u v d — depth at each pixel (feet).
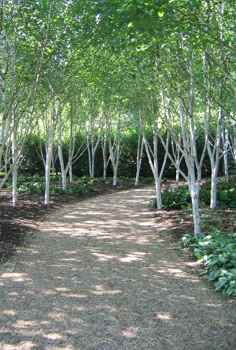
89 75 36.58
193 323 15.31
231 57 25.38
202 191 44.16
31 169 80.64
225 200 41.45
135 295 18.20
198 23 15.25
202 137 81.35
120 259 24.07
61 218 37.81
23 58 24.63
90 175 76.95
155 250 26.12
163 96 29.96
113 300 17.58
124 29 17.26
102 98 56.24
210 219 33.71
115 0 14.87
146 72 29.17
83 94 55.21
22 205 42.75
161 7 14.05
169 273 21.31
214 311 16.38
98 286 19.35
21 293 18.30
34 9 23.26
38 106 35.50
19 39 23.43
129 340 13.98
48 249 26.37
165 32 16.62
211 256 21.24
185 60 27.73
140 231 32.07
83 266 22.65
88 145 73.97
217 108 38.91
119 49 22.50
